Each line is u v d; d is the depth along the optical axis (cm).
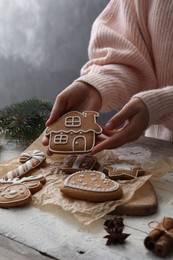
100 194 59
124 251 50
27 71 152
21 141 84
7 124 85
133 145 84
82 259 49
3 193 61
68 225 56
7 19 150
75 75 150
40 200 61
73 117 74
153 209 58
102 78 82
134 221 57
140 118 72
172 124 79
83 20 145
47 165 73
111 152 78
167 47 88
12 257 49
